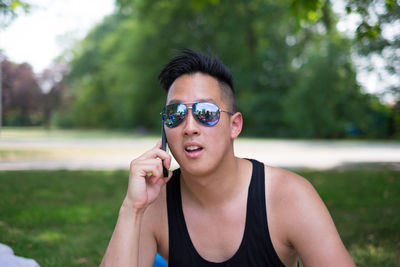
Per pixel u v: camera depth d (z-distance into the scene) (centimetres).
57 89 3862
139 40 3569
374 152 1513
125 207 155
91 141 2306
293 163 1088
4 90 1819
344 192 644
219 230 152
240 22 3189
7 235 416
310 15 609
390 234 409
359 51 1451
